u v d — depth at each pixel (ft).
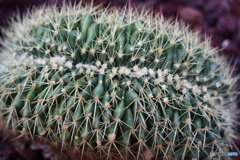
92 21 0.99
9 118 0.97
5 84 0.99
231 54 1.75
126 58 0.94
